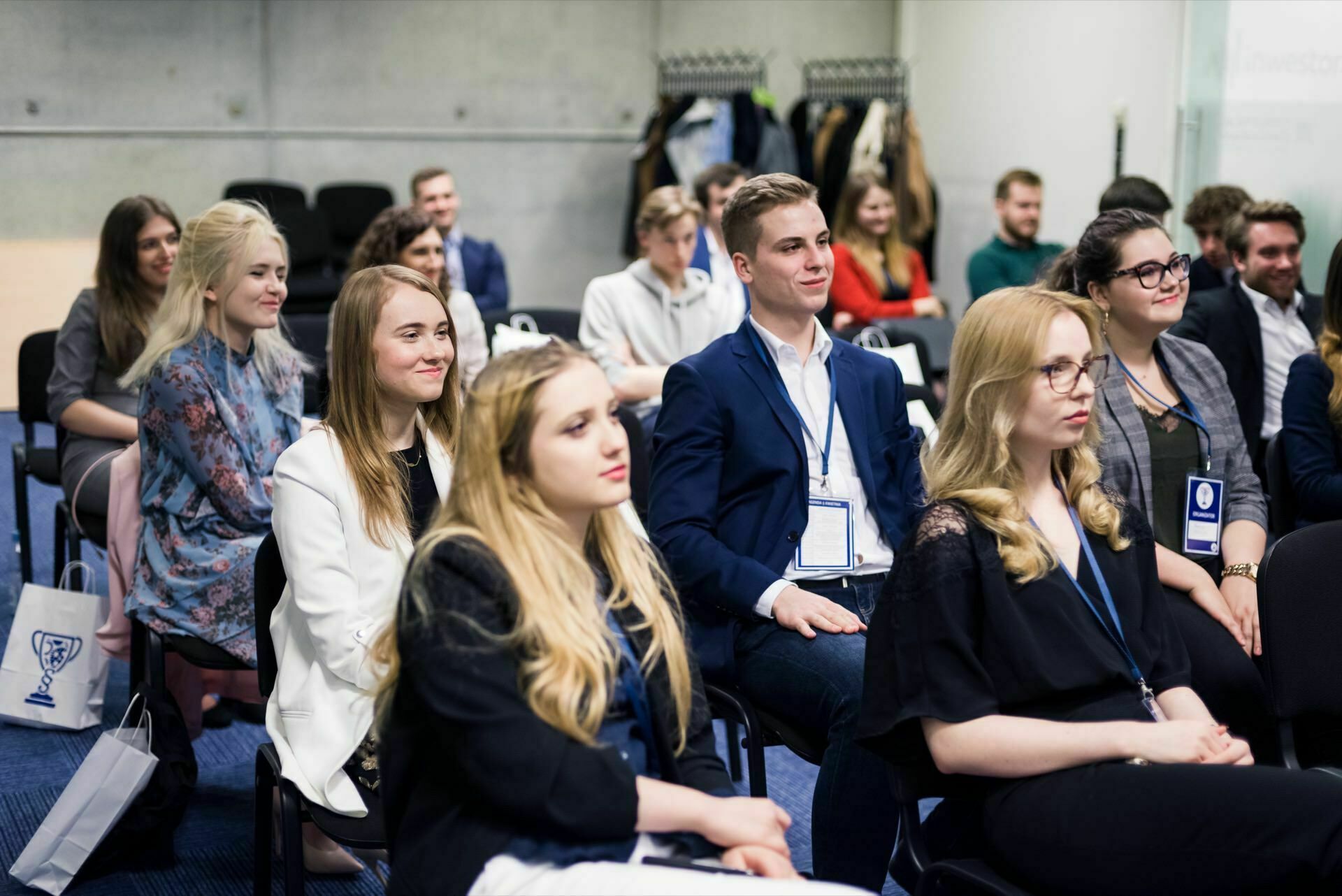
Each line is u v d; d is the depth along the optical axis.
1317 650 2.10
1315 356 2.83
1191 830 1.64
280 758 2.09
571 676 1.49
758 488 2.38
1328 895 1.63
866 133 7.75
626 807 1.50
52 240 7.59
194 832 2.82
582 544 1.68
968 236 8.11
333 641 2.06
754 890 1.43
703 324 4.18
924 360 3.97
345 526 2.14
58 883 2.54
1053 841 1.69
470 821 1.53
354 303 2.15
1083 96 6.84
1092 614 1.87
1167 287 2.50
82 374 3.58
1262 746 2.33
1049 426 1.85
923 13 8.57
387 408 2.22
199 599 2.73
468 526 1.55
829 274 2.39
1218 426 2.64
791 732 2.22
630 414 3.27
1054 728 1.73
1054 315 1.85
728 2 8.88
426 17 8.28
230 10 7.80
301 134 8.10
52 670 3.24
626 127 8.88
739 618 2.32
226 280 2.81
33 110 7.45
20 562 4.25
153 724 2.68
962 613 1.78
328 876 2.64
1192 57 5.44
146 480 2.84
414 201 6.05
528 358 1.57
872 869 2.11
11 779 3.01
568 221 8.86
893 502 2.46
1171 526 2.58
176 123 7.78
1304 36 4.67
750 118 7.94
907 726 1.80
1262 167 4.96
